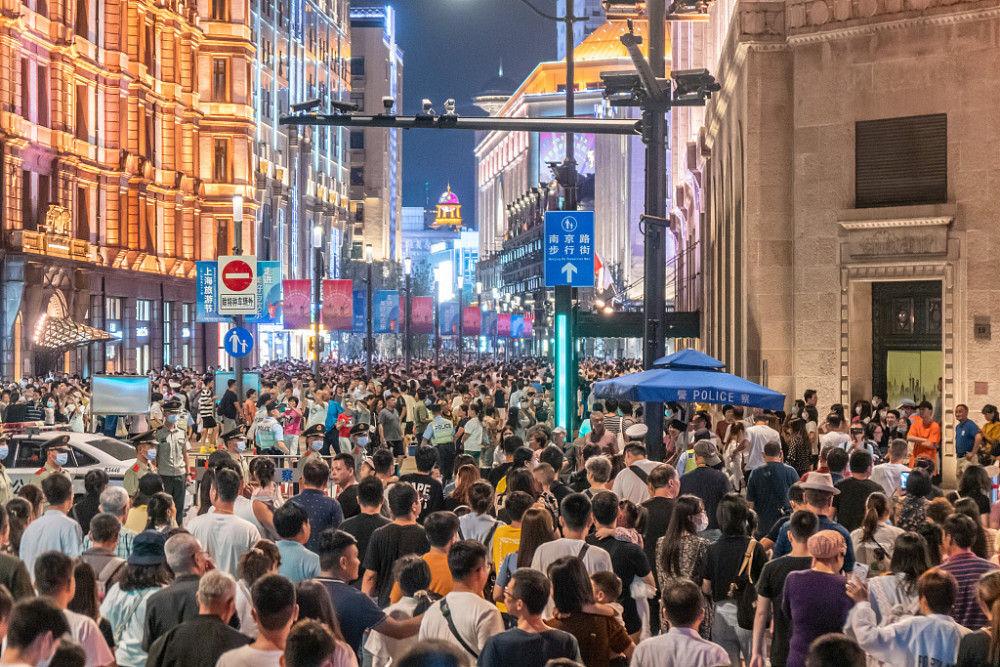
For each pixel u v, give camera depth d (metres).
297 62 184.50
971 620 12.28
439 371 87.81
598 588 11.56
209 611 10.12
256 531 14.62
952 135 39.06
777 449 20.48
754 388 26.77
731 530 14.36
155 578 12.10
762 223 42.69
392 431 40.59
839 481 19.09
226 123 130.62
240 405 49.12
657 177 29.80
